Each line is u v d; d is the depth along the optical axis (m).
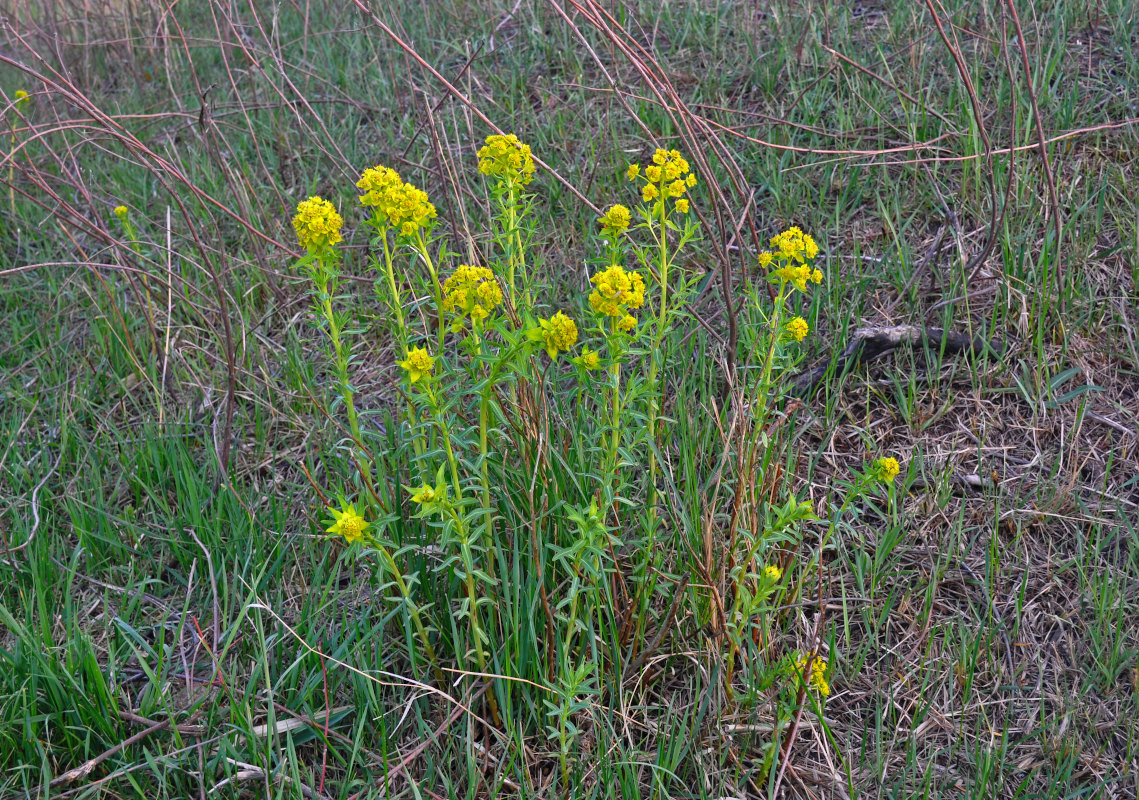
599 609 2.10
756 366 2.39
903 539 2.54
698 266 3.47
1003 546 2.49
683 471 2.52
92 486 3.01
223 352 3.51
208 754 2.12
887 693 2.21
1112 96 3.73
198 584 2.63
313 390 3.27
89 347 3.69
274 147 4.79
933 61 4.17
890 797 1.98
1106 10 4.19
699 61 4.55
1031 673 2.22
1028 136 3.55
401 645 2.31
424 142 4.38
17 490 3.02
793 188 3.64
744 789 2.03
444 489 1.83
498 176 2.25
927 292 3.21
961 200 3.48
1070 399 2.82
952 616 2.35
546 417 2.19
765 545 2.03
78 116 5.45
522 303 2.37
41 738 2.19
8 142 4.93
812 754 2.09
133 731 2.21
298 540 2.69
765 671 2.13
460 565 2.19
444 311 2.12
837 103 3.95
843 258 3.41
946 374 2.95
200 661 2.41
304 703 2.18
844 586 2.38
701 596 2.22
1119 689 2.14
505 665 2.06
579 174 3.96
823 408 2.91
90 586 2.69
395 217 1.99
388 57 5.03
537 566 2.10
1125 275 3.11
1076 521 2.50
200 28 6.30
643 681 2.22
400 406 3.07
